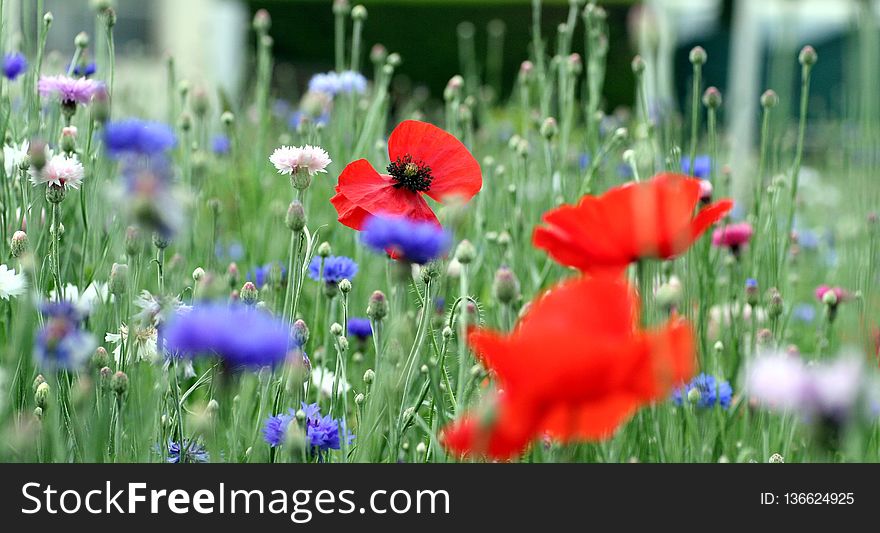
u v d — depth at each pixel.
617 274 2.34
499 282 2.46
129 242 2.46
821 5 9.11
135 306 2.50
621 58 9.71
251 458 2.46
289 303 2.48
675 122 2.89
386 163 2.99
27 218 2.59
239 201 3.06
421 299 2.49
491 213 2.98
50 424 2.43
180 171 2.95
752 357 2.67
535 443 2.55
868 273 2.67
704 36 9.08
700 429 2.67
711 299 2.76
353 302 2.86
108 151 2.42
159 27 9.59
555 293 2.28
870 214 2.82
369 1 10.48
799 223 3.96
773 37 3.17
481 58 10.54
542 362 2.24
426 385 2.51
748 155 3.75
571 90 2.97
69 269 2.73
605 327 2.28
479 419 2.26
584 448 2.64
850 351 2.42
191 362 2.53
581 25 8.41
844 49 8.67
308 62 10.39
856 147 2.98
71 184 2.54
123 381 2.43
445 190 2.59
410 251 2.39
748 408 2.68
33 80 2.78
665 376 2.25
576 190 2.95
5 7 2.82
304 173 2.58
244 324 2.27
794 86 9.34
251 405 2.52
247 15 10.28
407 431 2.59
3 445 2.40
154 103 4.47
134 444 2.46
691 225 2.35
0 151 2.66
